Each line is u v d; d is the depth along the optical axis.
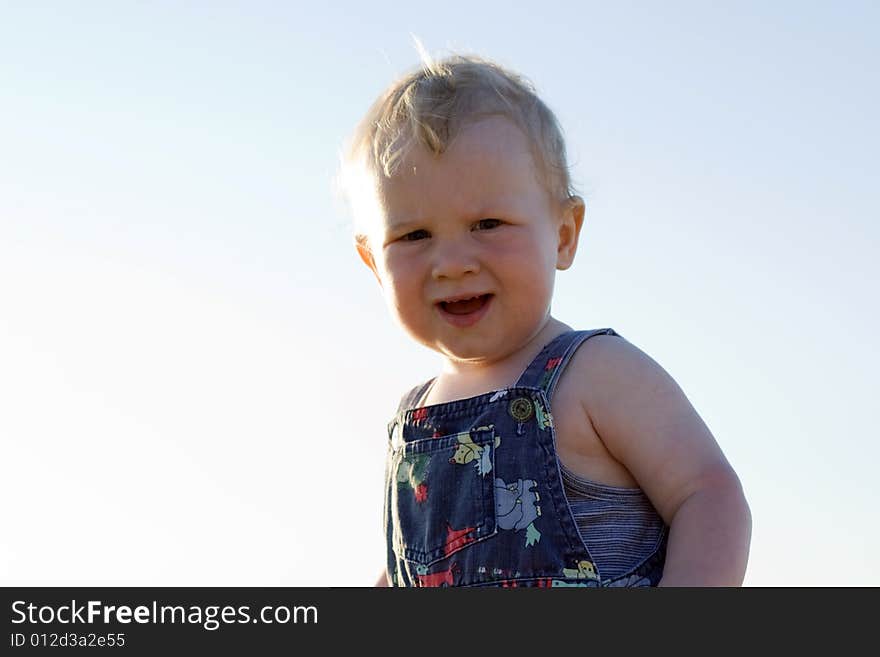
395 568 0.98
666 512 0.91
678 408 0.92
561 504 0.91
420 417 0.98
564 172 1.00
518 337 0.96
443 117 0.96
